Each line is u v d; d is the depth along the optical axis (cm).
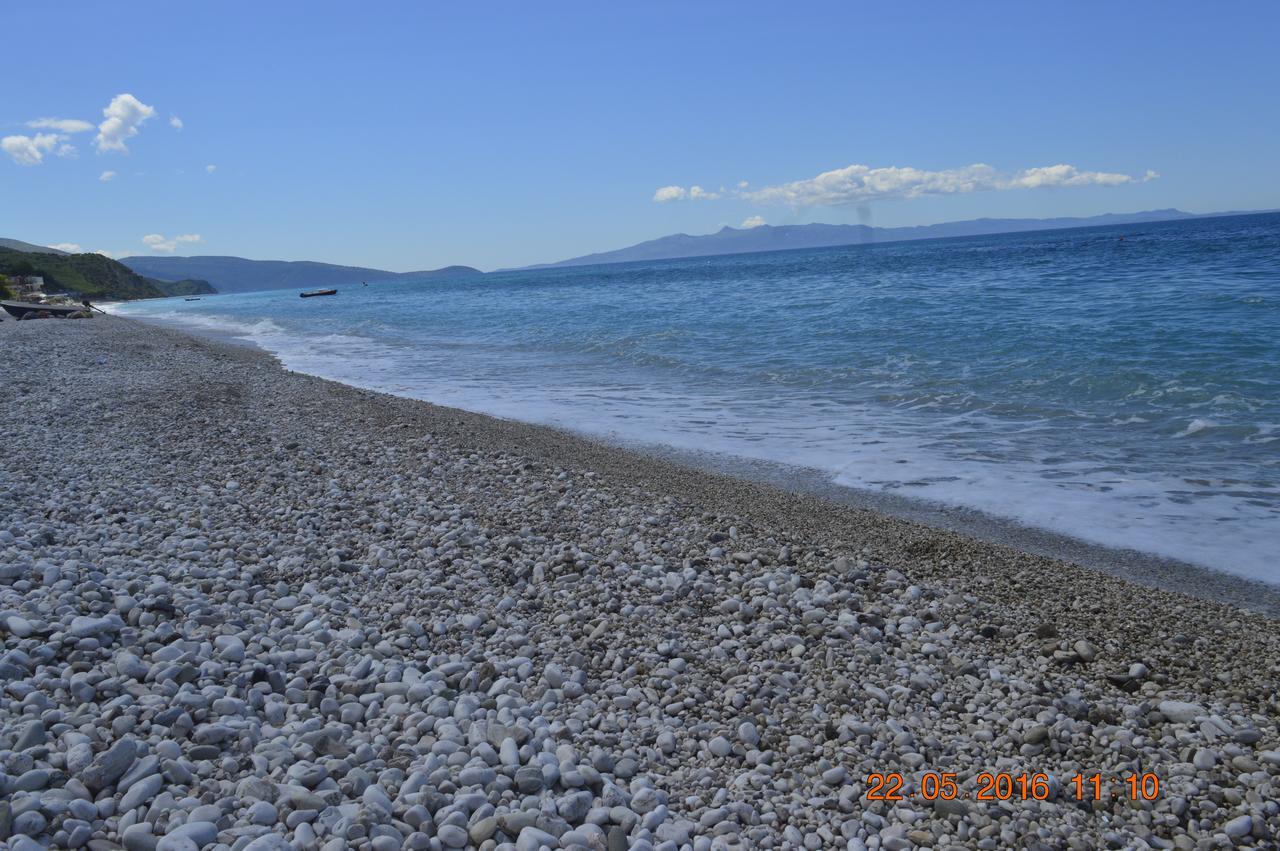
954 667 528
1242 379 1337
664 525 783
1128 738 447
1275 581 679
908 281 4616
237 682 465
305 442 1144
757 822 378
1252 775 411
